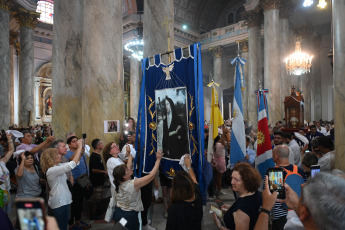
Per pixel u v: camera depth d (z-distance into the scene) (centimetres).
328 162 345
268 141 384
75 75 723
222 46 2398
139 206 303
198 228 226
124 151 487
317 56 1995
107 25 575
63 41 713
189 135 355
